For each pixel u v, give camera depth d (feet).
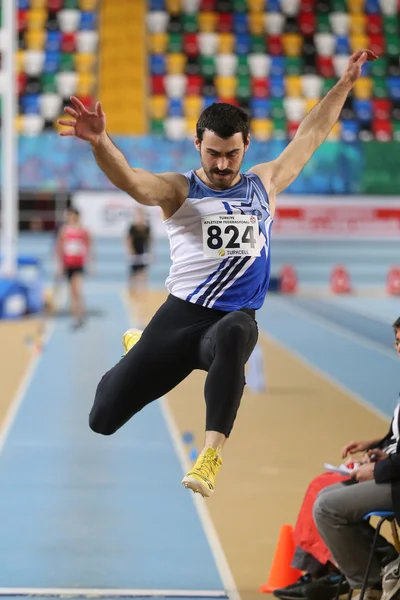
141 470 46.80
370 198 149.69
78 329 98.84
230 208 23.79
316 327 104.01
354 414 59.72
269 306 125.39
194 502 41.55
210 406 22.00
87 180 144.25
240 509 40.45
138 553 35.12
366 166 149.07
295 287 144.46
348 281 145.07
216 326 22.86
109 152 21.33
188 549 35.60
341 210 149.38
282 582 31.60
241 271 23.68
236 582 32.27
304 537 30.58
